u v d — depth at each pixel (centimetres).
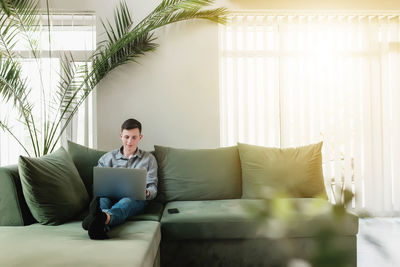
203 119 297
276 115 310
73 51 296
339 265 40
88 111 297
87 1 291
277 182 227
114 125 292
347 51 313
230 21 307
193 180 234
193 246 180
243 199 226
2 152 293
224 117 307
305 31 310
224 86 307
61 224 168
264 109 308
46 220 164
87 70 269
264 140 307
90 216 140
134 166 226
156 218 185
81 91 289
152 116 295
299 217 173
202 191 232
